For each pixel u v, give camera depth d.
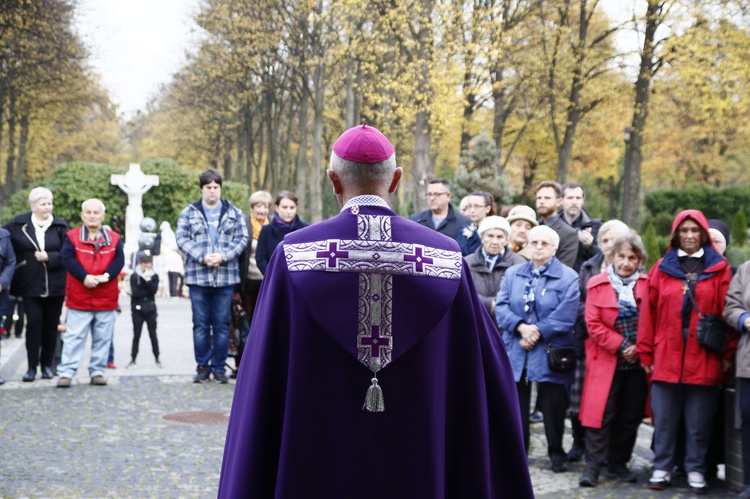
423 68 26.34
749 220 30.80
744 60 23.98
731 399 6.23
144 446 6.81
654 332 6.16
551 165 38.00
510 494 2.67
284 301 2.47
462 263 2.56
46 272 9.63
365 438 2.41
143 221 24.03
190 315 18.94
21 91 35.69
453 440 2.60
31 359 9.69
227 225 9.60
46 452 6.56
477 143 27.05
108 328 9.56
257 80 38.44
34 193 9.61
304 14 31.80
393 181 2.64
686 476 6.55
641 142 27.98
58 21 31.86
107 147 61.03
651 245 17.97
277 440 2.49
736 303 5.89
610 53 29.52
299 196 37.19
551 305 6.45
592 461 6.18
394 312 2.41
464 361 2.58
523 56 29.48
